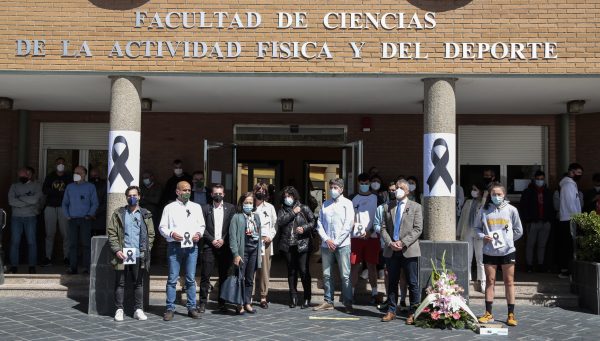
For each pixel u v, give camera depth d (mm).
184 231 8570
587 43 9406
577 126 13250
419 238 9398
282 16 9594
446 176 9305
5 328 7887
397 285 8758
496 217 8453
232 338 7438
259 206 9656
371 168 12727
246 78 9812
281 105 12352
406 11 9523
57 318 8625
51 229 12516
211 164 12531
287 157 14656
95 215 11188
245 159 14516
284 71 9562
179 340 7312
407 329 8156
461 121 13367
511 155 13398
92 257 9117
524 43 9430
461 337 7711
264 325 8242
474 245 10570
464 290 8992
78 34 9586
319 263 12578
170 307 8602
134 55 9570
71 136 13750
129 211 8609
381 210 8969
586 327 8375
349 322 8547
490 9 9469
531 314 9305
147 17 9602
